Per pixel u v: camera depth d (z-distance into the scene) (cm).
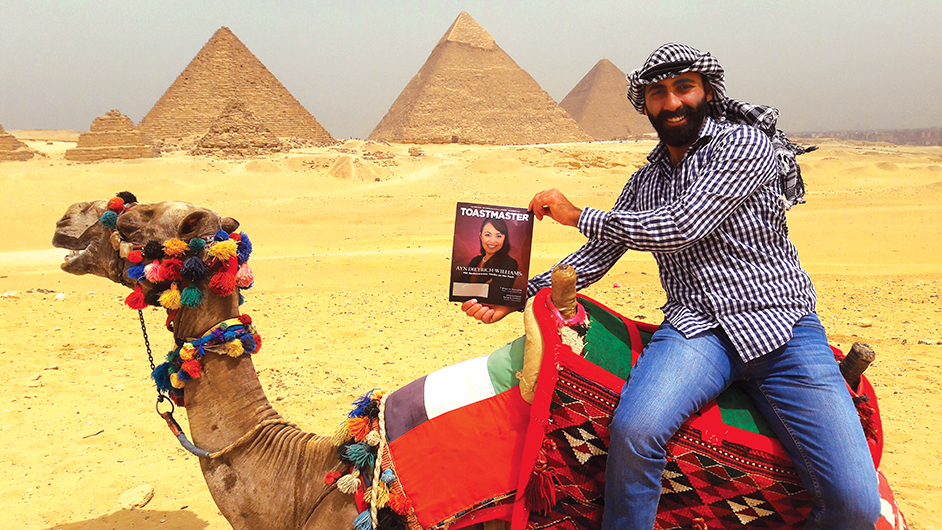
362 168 7656
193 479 603
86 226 320
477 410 287
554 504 284
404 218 4034
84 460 631
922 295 1400
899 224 3130
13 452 646
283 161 8512
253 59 18450
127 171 8006
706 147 308
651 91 317
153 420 721
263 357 925
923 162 12231
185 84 17650
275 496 307
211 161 9188
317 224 3769
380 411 301
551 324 281
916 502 561
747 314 286
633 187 349
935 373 851
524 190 5922
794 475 278
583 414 280
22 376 850
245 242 323
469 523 287
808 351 283
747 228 294
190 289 303
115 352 957
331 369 866
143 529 520
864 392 301
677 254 303
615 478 269
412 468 288
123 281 325
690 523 286
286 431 320
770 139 321
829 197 4544
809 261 2258
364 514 285
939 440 673
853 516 260
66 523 530
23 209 4169
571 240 2894
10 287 1814
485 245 313
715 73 315
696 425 279
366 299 1384
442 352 945
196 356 306
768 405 286
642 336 317
